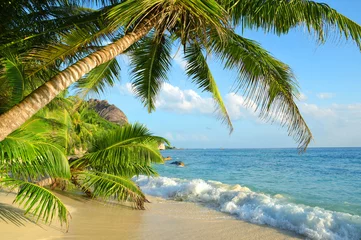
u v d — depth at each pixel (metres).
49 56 5.29
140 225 7.09
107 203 9.55
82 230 6.09
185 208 9.84
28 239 4.89
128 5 4.13
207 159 55.88
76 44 5.34
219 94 8.73
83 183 8.97
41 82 6.17
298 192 14.58
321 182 18.83
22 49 6.05
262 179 21.20
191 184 12.89
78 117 27.64
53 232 5.57
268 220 7.91
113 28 5.09
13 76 4.38
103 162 9.31
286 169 29.50
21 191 4.82
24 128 4.98
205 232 6.88
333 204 11.30
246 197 10.48
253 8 6.43
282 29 6.51
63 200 9.14
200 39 5.82
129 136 9.26
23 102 3.76
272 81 6.10
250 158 55.56
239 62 6.51
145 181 16.78
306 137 5.93
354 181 18.95
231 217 8.56
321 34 6.09
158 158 9.09
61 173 5.26
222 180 21.11
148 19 5.16
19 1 6.14
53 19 6.36
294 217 7.80
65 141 10.75
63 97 9.33
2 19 6.17
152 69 8.65
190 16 4.89
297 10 6.10
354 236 6.67
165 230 6.80
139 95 8.98
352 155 58.75
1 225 5.23
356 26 5.93
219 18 4.38
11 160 4.65
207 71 8.52
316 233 6.85
